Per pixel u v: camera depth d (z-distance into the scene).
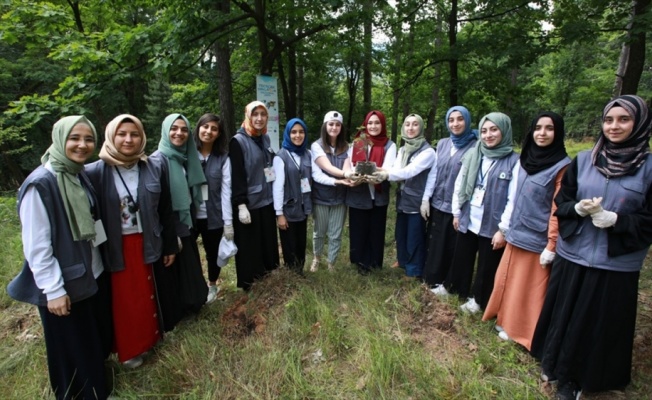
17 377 2.43
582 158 2.21
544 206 2.50
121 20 10.29
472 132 3.39
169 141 2.71
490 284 2.98
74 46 4.97
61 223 1.92
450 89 7.45
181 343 2.67
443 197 3.40
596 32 5.54
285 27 7.18
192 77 10.86
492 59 6.50
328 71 12.13
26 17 5.40
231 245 3.12
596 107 12.45
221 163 3.08
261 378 2.36
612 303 2.07
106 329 2.34
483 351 2.57
